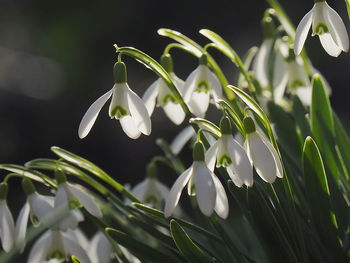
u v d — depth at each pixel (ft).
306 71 3.01
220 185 2.75
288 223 2.76
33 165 2.84
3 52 8.16
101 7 8.13
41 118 7.56
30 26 8.30
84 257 2.87
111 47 8.04
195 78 2.89
